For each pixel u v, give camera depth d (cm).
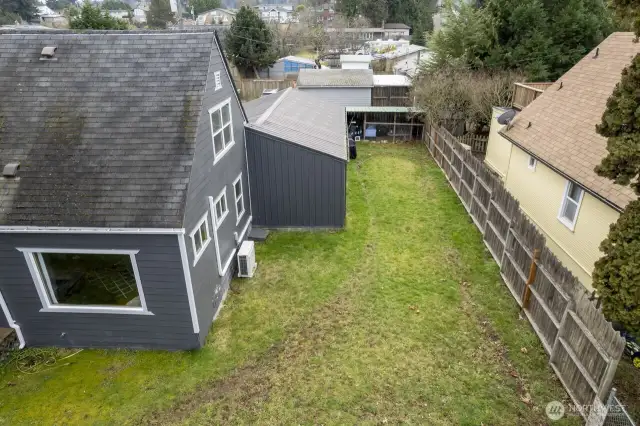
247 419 698
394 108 2388
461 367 795
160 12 6756
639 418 652
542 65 2212
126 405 728
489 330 891
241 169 1202
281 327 913
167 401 735
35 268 777
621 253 672
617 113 653
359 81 2494
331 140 1448
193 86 840
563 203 1096
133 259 765
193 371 799
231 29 4272
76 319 827
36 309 817
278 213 1331
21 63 885
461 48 2352
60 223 730
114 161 778
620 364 758
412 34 6794
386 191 1644
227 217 1054
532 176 1283
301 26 5944
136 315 818
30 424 694
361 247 1233
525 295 912
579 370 683
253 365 812
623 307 682
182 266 766
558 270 789
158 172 766
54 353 846
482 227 1288
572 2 2253
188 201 766
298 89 2456
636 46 1228
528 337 859
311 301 997
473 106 2061
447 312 949
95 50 895
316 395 740
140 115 818
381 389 750
